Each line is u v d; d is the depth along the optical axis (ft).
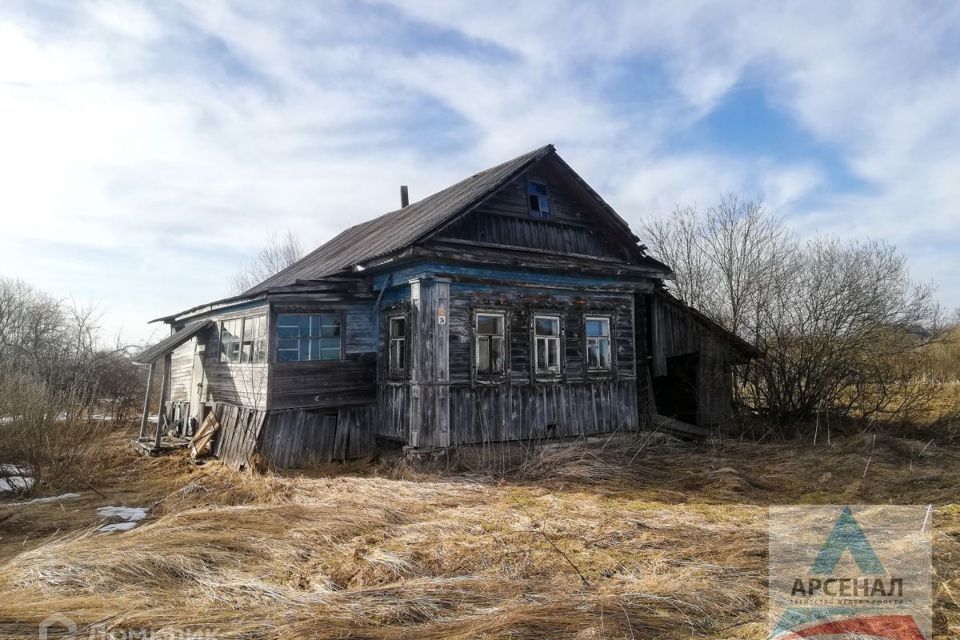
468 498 26.61
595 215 43.91
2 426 31.71
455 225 36.94
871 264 51.13
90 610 13.52
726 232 70.95
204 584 15.62
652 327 46.37
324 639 12.16
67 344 87.35
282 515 22.49
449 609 14.17
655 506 25.67
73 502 28.32
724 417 46.50
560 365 39.83
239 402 38.58
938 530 20.01
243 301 37.40
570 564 17.54
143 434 44.83
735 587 15.25
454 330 35.65
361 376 38.40
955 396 52.70
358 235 58.65
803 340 47.09
